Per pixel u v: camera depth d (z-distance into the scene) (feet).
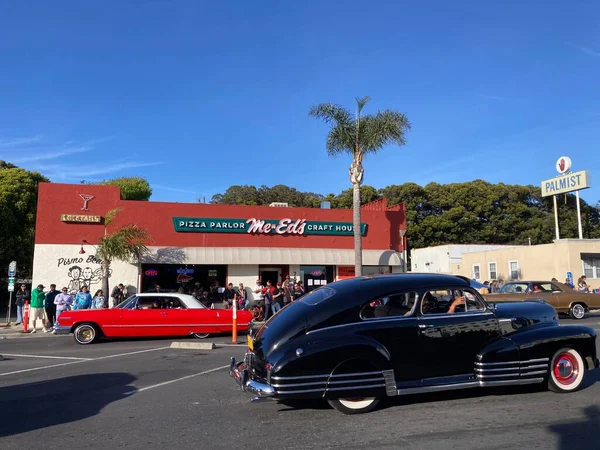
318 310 20.48
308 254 79.92
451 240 158.30
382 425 18.95
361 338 20.01
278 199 179.93
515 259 104.73
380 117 73.41
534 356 22.48
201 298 73.56
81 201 72.02
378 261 83.61
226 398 24.04
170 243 74.74
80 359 37.37
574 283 91.50
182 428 19.16
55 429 19.31
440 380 21.09
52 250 70.28
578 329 23.77
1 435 18.62
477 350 21.83
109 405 23.00
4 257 99.35
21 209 101.45
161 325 48.91
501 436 17.49
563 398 22.77
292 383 19.11
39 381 28.96
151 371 31.71
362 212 85.30
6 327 66.74
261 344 20.29
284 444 17.02
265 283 79.92
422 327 20.95
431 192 162.81
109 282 71.36
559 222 157.99
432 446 16.52
